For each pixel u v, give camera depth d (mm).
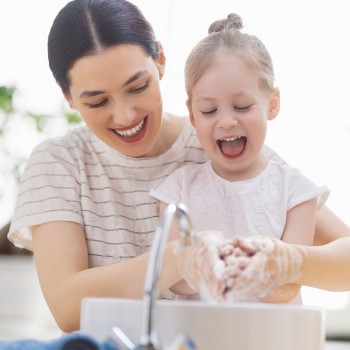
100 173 1756
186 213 901
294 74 3170
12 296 2838
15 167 3348
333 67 3156
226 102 1565
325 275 1328
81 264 1615
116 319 979
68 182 1736
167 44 3184
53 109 3377
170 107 3086
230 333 940
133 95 1530
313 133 3184
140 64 1520
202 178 1687
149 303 831
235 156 1605
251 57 1583
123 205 1750
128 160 1743
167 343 944
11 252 3092
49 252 1619
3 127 3350
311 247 1332
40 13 3377
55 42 1570
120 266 1437
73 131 1850
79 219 1689
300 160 3184
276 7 3152
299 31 3160
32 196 1717
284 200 1628
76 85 1547
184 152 1788
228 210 1630
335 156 3178
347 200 3182
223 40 1614
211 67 1582
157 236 854
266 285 1186
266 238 1218
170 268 1262
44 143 1814
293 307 958
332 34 3150
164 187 1683
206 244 1165
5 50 3379
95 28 1505
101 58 1493
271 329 946
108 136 1599
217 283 1105
